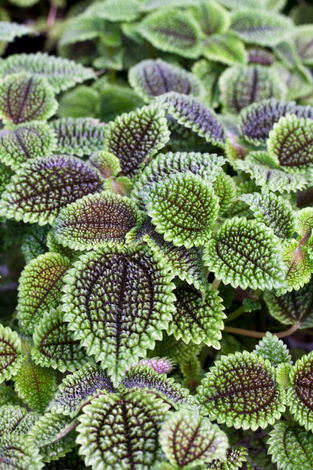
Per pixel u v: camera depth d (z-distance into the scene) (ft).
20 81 1.58
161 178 1.37
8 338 1.33
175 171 1.37
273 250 1.28
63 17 2.58
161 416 1.22
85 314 1.27
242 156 1.54
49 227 1.49
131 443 1.20
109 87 1.88
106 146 1.47
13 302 1.62
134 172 1.47
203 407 1.28
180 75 1.74
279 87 1.78
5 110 1.56
